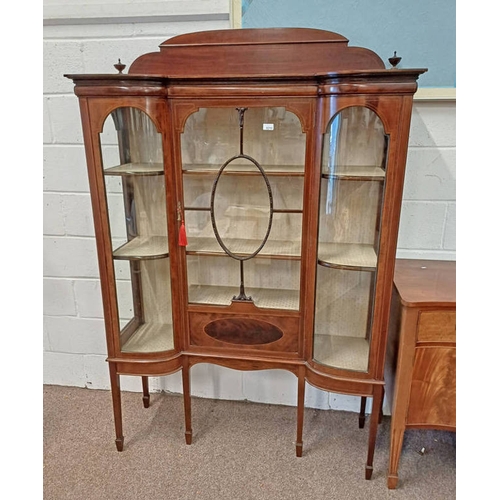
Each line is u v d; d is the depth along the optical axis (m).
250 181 1.51
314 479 1.56
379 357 1.41
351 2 1.49
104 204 1.44
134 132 1.42
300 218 1.52
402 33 1.50
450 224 1.69
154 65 1.44
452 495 1.49
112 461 1.64
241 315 1.51
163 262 1.56
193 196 1.50
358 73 1.17
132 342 1.62
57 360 2.12
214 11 1.57
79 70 1.71
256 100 1.30
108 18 1.61
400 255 1.76
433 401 1.41
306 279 1.43
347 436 1.79
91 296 2.00
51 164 1.83
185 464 1.63
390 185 1.26
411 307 1.31
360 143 1.35
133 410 1.96
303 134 1.40
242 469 1.60
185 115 1.34
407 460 1.65
